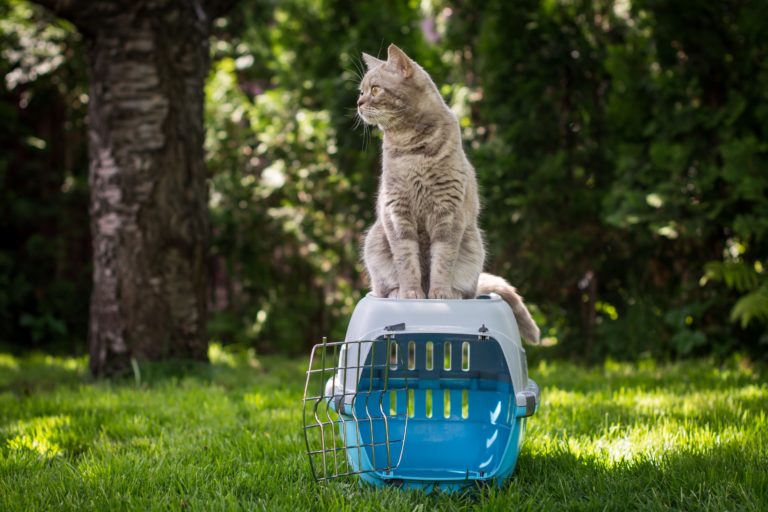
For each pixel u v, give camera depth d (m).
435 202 3.10
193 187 5.19
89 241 8.01
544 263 5.69
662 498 2.30
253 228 6.63
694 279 5.49
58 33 7.18
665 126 5.37
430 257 3.16
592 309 5.88
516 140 5.83
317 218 6.59
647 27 5.57
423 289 3.27
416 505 2.29
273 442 3.05
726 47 5.25
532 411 2.42
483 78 5.93
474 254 3.30
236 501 2.28
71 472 2.62
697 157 5.34
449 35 6.33
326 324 6.84
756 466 2.50
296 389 4.59
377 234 3.44
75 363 6.14
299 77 6.67
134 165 4.99
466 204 3.19
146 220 5.00
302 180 6.60
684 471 2.48
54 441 3.16
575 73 5.88
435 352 2.99
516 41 5.79
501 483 2.48
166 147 5.04
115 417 3.61
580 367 5.45
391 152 3.20
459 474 2.60
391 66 3.14
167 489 2.49
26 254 7.77
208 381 4.82
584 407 3.63
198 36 5.22
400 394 3.14
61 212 7.62
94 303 5.11
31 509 2.26
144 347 5.00
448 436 2.91
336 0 6.57
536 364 5.68
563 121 5.91
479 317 2.47
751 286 4.90
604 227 5.79
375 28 6.20
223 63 7.14
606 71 5.90
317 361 6.08
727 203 5.03
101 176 5.04
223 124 6.75
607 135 5.86
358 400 2.84
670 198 5.10
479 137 6.19
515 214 5.62
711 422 3.23
